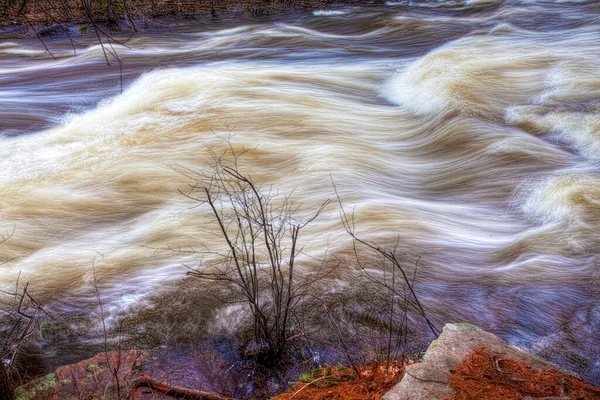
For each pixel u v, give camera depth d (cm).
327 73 1307
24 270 570
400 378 348
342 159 838
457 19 1864
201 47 1664
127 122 984
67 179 776
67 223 671
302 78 1252
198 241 604
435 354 355
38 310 479
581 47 1341
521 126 941
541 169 785
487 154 847
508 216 680
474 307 491
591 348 438
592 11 1773
